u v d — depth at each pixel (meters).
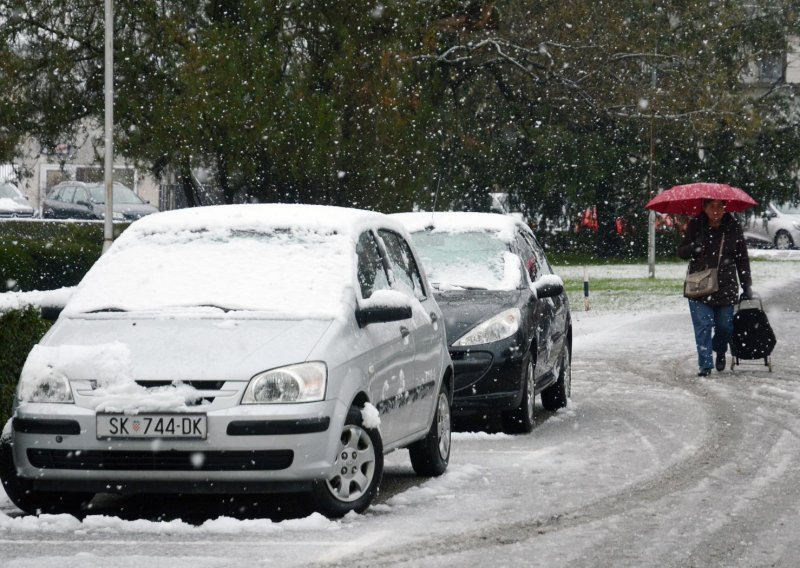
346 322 13.87
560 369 23.19
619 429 20.52
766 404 23.39
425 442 16.11
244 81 54.75
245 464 12.73
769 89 99.00
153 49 59.25
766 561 11.44
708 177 94.88
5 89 60.53
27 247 45.75
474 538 12.37
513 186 92.19
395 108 57.19
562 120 89.75
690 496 14.66
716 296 28.25
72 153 70.50
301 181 57.44
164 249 15.15
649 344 36.19
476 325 19.77
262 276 14.53
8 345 16.91
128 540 12.21
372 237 15.97
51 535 12.47
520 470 16.59
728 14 92.12
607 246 96.19
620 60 79.62
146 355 13.12
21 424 13.02
